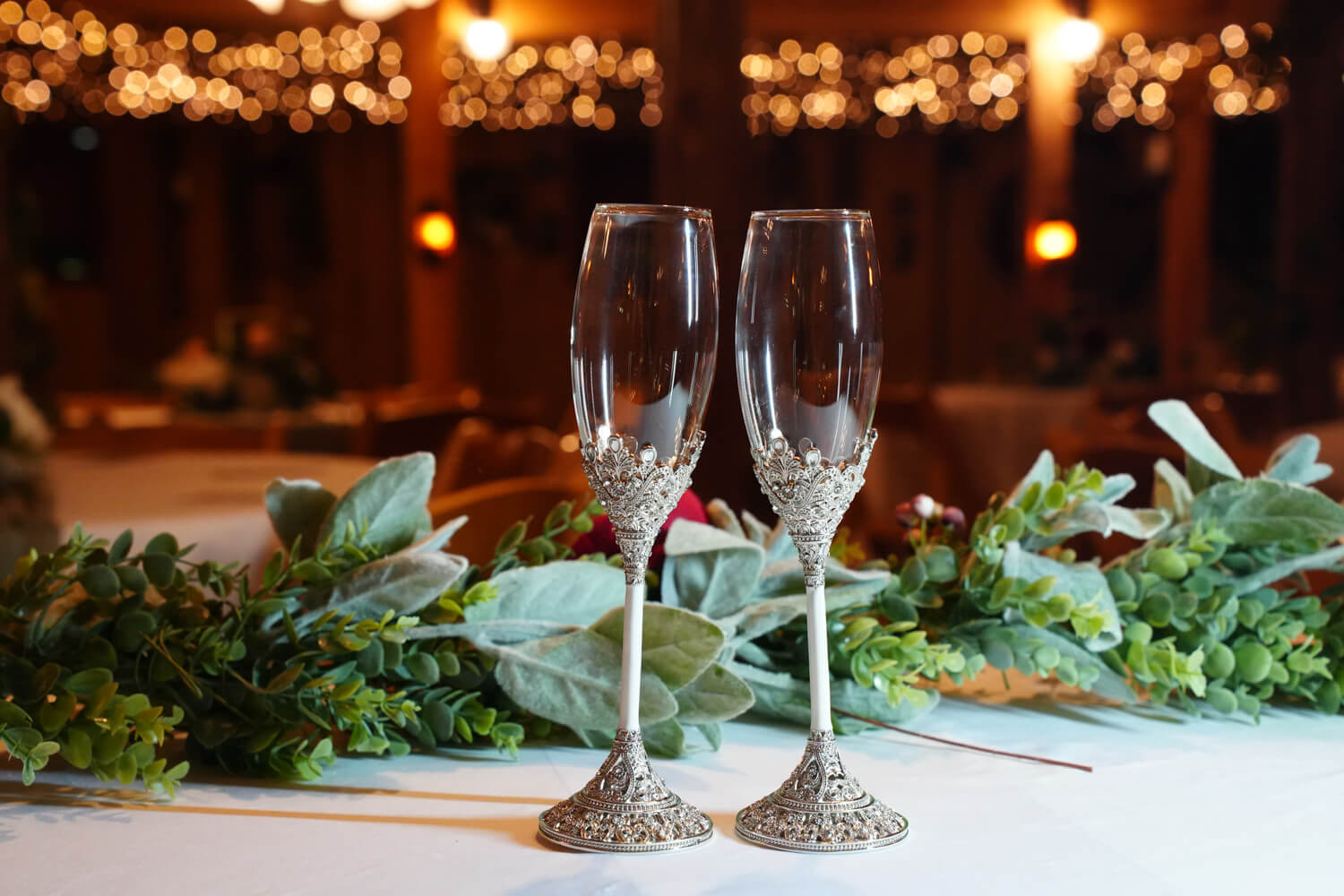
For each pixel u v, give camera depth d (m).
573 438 3.12
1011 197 11.77
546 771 1.05
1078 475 1.16
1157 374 7.66
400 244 11.95
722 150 4.26
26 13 6.96
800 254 0.93
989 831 0.96
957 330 11.98
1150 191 11.83
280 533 1.12
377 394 7.48
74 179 11.27
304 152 11.79
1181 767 1.06
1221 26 7.44
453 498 1.80
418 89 7.48
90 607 1.06
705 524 1.13
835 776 0.96
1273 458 1.22
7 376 3.99
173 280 11.66
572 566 1.09
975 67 8.62
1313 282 6.24
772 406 0.94
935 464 6.23
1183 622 1.14
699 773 1.05
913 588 1.13
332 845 0.94
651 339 0.93
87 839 0.95
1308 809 0.99
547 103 9.88
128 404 6.02
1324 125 6.20
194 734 1.03
